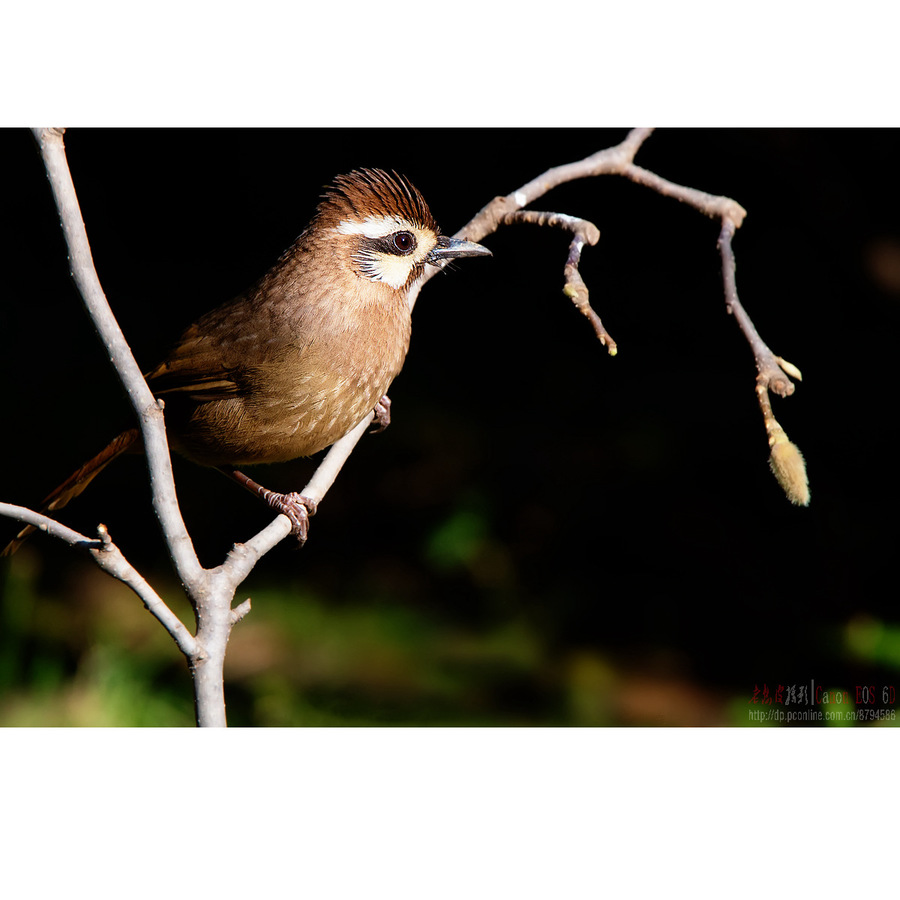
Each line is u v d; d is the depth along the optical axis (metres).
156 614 4.00
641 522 13.88
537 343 17.02
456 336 17.28
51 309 18.25
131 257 19.00
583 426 15.55
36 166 19.42
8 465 15.20
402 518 14.27
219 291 18.45
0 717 10.02
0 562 12.27
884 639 11.78
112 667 10.34
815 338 15.39
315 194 18.69
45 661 10.89
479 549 13.73
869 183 15.67
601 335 4.58
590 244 5.06
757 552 13.34
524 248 17.64
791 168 15.93
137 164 19.23
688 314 16.66
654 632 12.49
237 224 19.09
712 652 12.16
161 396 6.66
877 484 13.65
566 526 13.98
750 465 14.36
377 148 18.11
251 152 19.02
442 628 12.62
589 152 17.28
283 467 15.12
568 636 12.55
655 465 14.63
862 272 15.43
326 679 11.37
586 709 10.88
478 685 11.39
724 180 16.56
